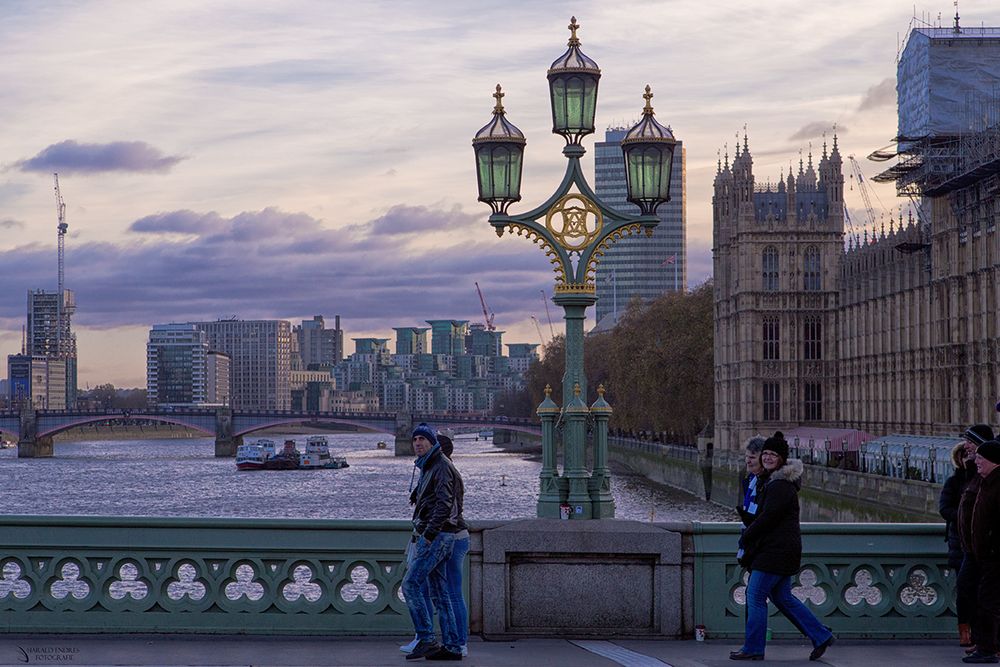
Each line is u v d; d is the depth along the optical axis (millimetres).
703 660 22375
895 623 24312
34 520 23750
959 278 131375
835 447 155625
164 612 23766
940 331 137875
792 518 22406
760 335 187750
